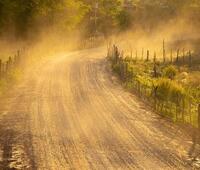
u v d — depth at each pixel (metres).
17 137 26.75
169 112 36.84
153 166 22.44
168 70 64.12
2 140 25.89
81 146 25.56
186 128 31.47
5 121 30.86
